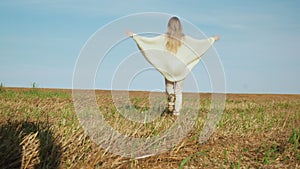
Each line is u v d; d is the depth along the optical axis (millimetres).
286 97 21734
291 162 6242
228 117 9898
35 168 4957
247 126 8711
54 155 5281
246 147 6980
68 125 7129
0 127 6051
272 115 11148
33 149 5086
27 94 14641
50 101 12414
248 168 5824
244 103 15844
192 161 6020
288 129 8875
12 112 8594
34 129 6324
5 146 5125
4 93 14234
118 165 5469
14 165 4902
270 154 6559
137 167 5555
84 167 5098
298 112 12492
